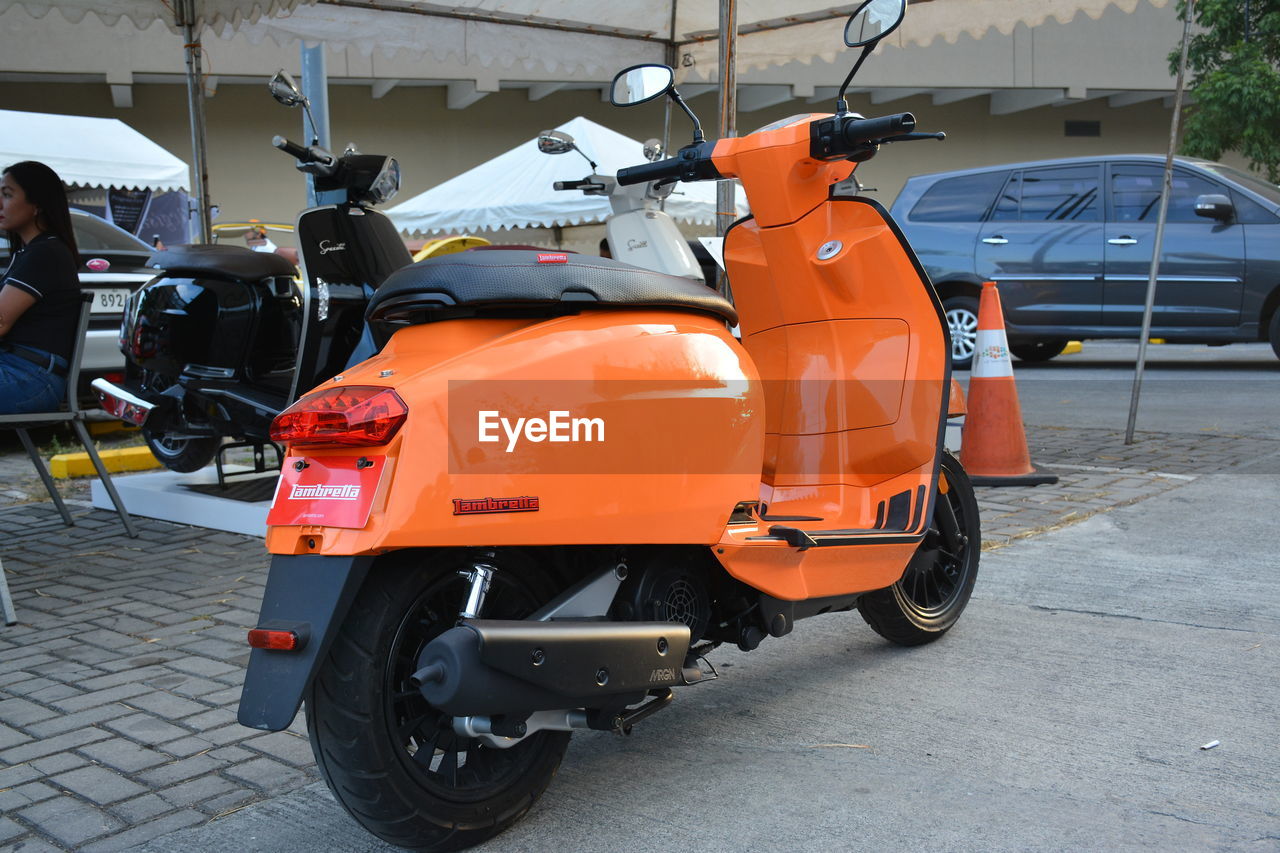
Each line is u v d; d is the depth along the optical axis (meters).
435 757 2.72
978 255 11.28
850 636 3.81
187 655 3.75
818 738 2.93
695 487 2.53
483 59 7.85
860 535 3.11
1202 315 10.44
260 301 5.40
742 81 23.50
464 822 2.31
